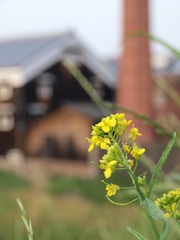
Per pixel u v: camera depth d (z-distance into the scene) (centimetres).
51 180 2475
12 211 1070
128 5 2209
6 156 3106
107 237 194
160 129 146
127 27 2230
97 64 3169
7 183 2275
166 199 83
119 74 2353
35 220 867
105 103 153
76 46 3141
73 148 2833
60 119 2911
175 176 129
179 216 82
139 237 78
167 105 3019
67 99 3189
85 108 2917
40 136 3000
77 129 2844
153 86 2325
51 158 2925
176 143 142
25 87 3055
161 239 59
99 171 2589
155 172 79
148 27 2219
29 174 2752
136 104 2302
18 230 211
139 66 2283
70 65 197
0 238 782
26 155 3039
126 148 79
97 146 78
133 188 78
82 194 1897
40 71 3070
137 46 2273
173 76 3048
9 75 3000
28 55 3034
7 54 3155
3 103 3080
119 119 79
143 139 2141
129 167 78
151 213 63
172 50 154
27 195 1580
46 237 210
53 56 3097
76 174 2725
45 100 3131
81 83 186
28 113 3091
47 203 214
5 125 3097
